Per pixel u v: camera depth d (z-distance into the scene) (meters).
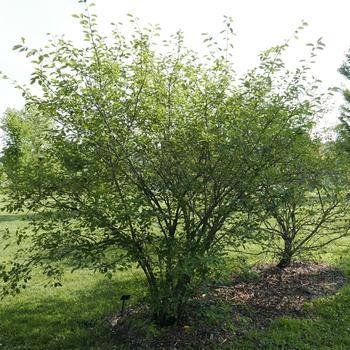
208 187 4.26
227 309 4.32
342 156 5.66
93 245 4.14
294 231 6.25
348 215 6.66
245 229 4.17
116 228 4.03
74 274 7.21
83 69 3.83
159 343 4.23
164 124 4.06
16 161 4.30
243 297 5.60
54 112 3.97
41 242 4.25
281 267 6.91
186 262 3.67
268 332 4.55
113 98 3.87
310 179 4.74
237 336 4.44
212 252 3.97
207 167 4.16
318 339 4.42
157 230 4.33
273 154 4.17
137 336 4.42
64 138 4.02
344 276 6.56
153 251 4.12
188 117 4.08
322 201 5.88
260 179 4.11
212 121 4.02
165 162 4.15
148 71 4.00
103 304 5.64
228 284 6.08
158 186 4.24
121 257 4.16
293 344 4.31
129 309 5.27
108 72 3.79
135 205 3.81
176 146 4.09
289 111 4.14
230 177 4.14
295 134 4.05
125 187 4.27
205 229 4.23
